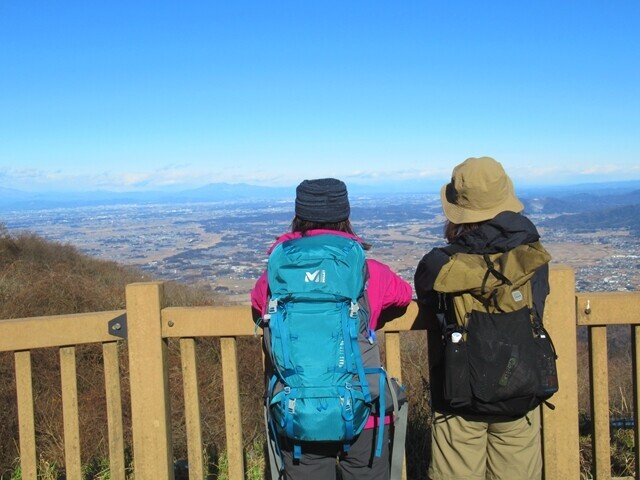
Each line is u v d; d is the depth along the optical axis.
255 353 5.65
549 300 2.43
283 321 1.95
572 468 2.49
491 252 2.10
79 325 2.57
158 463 2.60
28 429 2.59
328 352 1.92
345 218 2.22
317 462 2.10
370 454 2.10
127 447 4.07
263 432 3.91
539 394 2.06
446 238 2.30
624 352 5.99
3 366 4.68
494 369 2.02
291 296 1.96
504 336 2.03
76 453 2.62
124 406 4.57
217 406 4.72
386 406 2.06
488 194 2.13
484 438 2.29
